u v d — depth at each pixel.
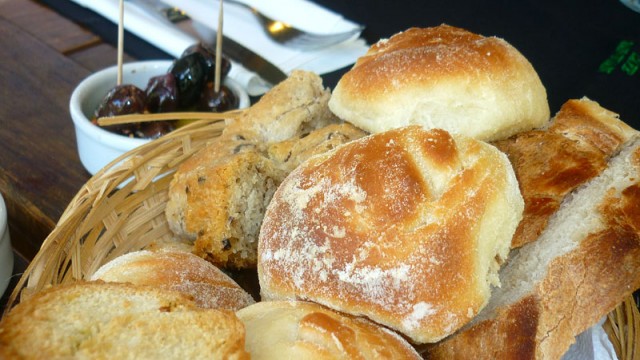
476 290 0.22
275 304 0.23
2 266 0.27
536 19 0.48
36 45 0.42
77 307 0.19
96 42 0.43
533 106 0.28
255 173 0.29
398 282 0.22
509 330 0.23
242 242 0.29
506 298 0.24
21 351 0.18
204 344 0.19
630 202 0.25
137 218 0.30
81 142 0.32
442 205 0.22
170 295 0.20
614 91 0.41
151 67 0.37
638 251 0.24
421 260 0.22
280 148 0.29
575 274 0.24
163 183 0.31
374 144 0.24
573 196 0.26
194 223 0.28
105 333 0.19
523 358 0.23
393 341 0.21
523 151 0.27
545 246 0.25
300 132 0.31
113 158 0.32
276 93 0.31
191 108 0.36
